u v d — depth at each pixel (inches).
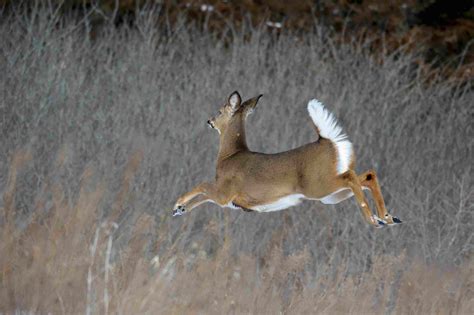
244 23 2554.1
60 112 1993.1
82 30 2596.0
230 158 1286.9
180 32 2623.0
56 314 1186.0
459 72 2642.7
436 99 2397.9
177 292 1258.6
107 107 2116.1
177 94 2217.0
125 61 2284.7
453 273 1557.6
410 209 1985.7
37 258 1230.9
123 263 1262.3
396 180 2121.1
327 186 1161.4
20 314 1180.5
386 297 1373.0
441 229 1921.8
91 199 1396.4
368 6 2763.3
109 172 1819.6
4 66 2087.8
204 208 1847.9
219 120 1320.1
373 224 1123.9
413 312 1424.7
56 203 1357.0
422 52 2689.5
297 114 2176.4
